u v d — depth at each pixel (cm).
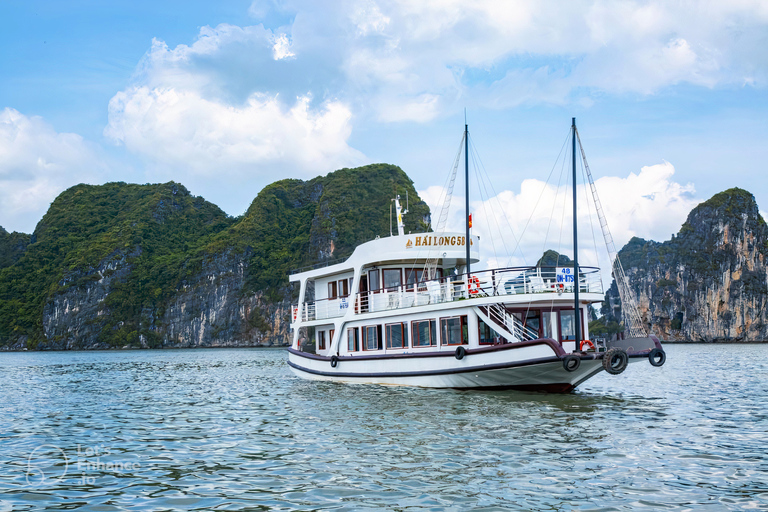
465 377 2533
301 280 3728
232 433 1998
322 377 3388
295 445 1742
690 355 8806
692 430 1862
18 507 1245
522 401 2372
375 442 1722
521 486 1294
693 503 1186
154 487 1367
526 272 2556
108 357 13662
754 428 1908
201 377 5112
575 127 2639
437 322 2675
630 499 1209
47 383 4809
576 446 1633
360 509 1172
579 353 2294
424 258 3002
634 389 3095
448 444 1666
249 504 1223
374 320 3008
